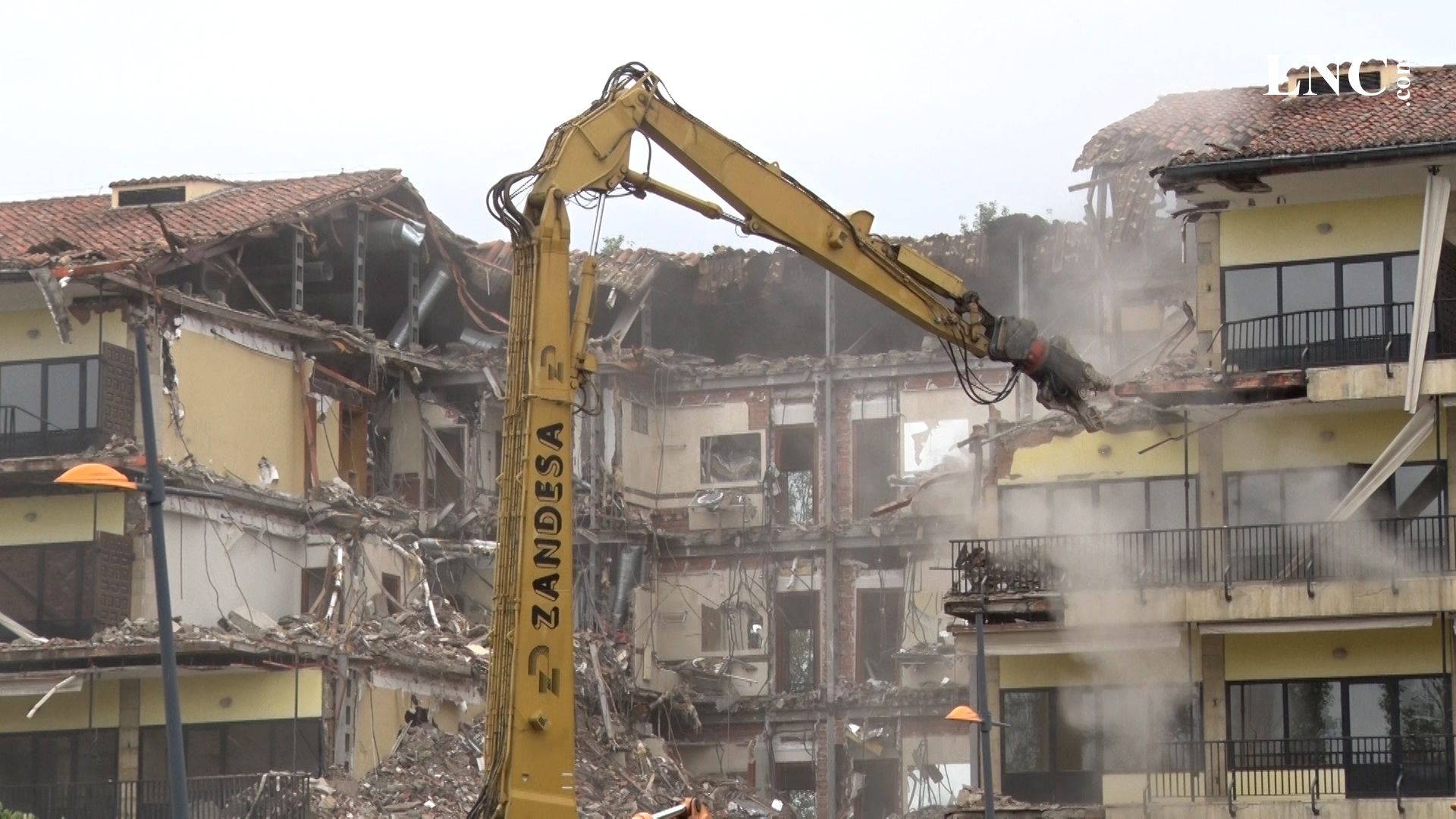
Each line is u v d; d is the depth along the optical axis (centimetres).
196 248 7406
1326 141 6128
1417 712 6000
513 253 4091
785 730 8681
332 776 7100
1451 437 6078
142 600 7100
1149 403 6247
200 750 7150
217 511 7419
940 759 8406
